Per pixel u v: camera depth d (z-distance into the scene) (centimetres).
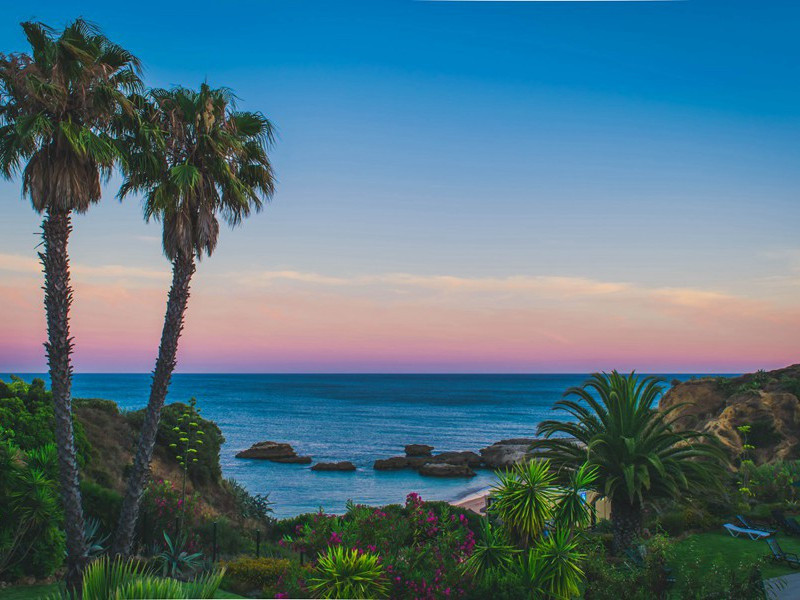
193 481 2933
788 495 2427
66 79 1371
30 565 1370
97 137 1391
